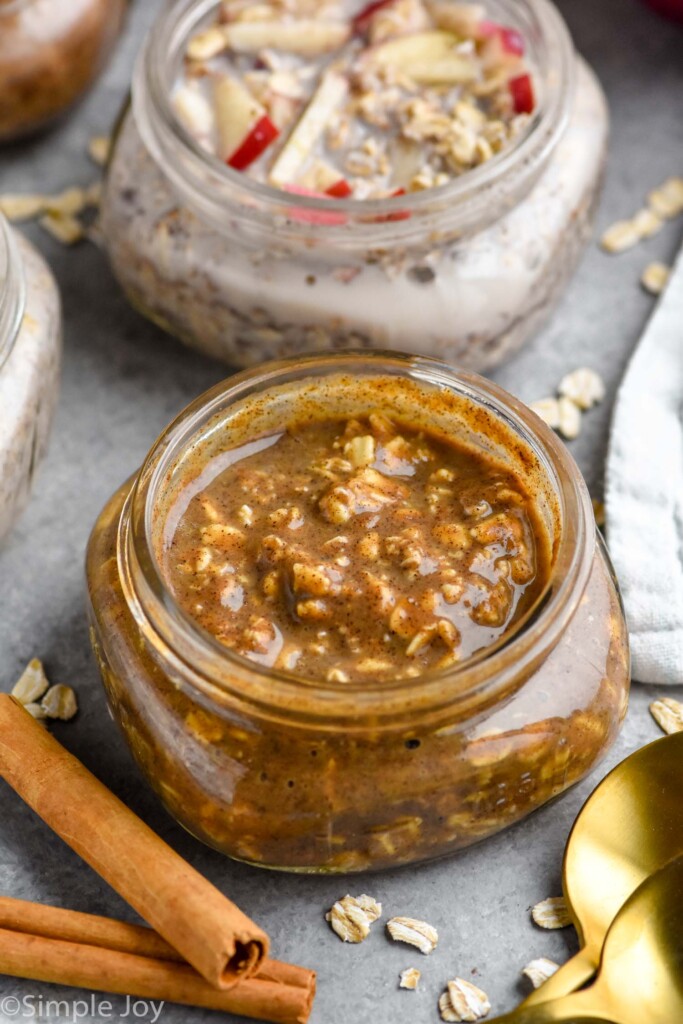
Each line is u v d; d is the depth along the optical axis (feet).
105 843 1.41
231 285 1.66
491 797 1.41
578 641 1.43
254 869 1.48
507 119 1.70
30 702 1.56
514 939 1.45
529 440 1.46
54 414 1.67
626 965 1.39
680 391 1.69
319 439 1.52
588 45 1.98
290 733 1.37
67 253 1.84
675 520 1.61
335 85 1.71
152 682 1.41
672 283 1.75
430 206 1.60
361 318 1.65
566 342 1.77
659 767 1.46
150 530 1.41
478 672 1.35
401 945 1.45
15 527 1.66
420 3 1.78
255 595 1.42
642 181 1.88
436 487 1.48
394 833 1.40
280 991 1.38
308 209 1.60
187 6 1.73
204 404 1.47
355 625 1.40
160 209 1.68
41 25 1.80
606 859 1.44
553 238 1.68
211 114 1.71
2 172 1.90
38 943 1.41
